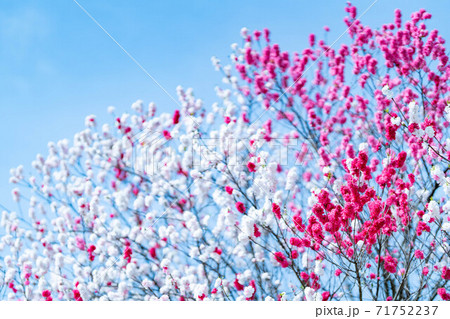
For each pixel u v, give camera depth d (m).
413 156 3.57
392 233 3.12
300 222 2.95
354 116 4.93
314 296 2.91
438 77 4.57
